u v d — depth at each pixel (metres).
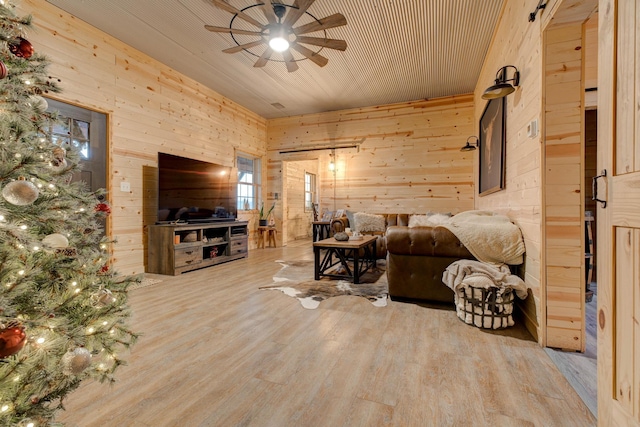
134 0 3.01
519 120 2.43
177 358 1.80
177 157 4.28
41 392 1.08
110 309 1.42
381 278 3.77
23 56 1.29
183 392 1.47
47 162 1.36
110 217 3.60
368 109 6.19
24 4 2.83
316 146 6.59
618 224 0.90
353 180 6.28
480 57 4.13
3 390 0.94
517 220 2.48
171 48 3.93
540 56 1.92
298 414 1.31
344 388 1.50
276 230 6.93
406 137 5.91
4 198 1.01
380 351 1.88
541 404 1.36
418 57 4.14
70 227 1.47
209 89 5.26
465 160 5.54
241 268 4.43
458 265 2.43
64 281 1.35
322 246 3.59
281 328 2.24
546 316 1.89
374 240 4.14
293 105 6.11
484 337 2.06
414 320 2.38
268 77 4.81
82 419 1.28
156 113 4.24
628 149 0.85
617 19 0.89
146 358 1.80
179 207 4.30
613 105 0.92
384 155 6.06
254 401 1.40
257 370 1.67
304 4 2.48
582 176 1.82
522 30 2.38
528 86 2.19
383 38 3.66
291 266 4.58
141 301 2.87
